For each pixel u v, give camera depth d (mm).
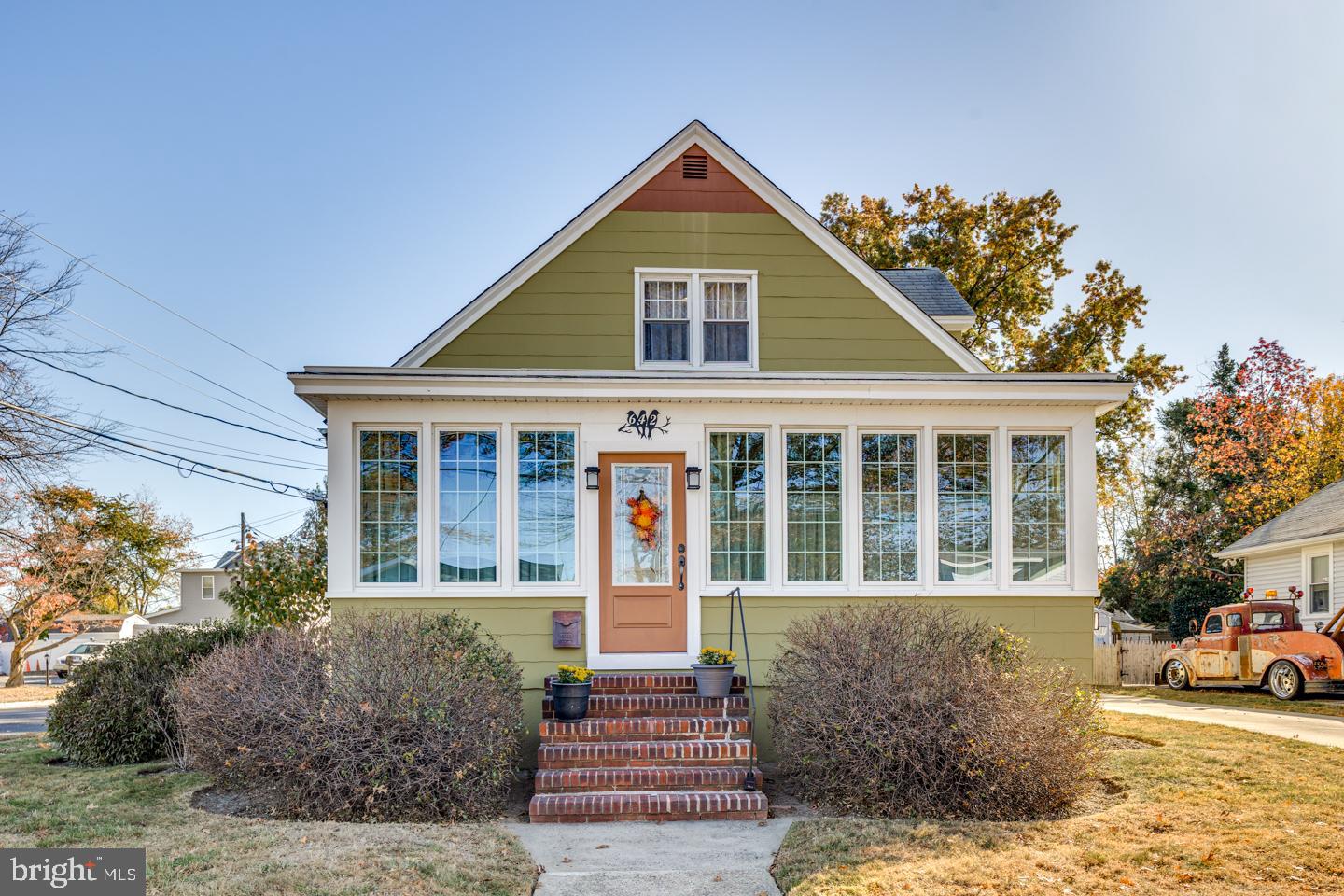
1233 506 31375
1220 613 19781
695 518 11258
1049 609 11469
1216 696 18484
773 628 11219
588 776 8695
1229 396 33500
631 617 11156
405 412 11156
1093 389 11461
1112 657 24094
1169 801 8188
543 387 11031
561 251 12422
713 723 9523
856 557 11375
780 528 11375
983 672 8445
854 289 12633
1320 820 7535
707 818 8297
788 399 11336
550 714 10031
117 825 7566
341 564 10930
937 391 11367
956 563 11492
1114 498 40000
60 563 28656
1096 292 29531
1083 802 8320
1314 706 16188
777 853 7191
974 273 29141
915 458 11586
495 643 10508
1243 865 6473
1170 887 6133
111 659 11195
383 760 8023
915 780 8086
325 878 6203
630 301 12414
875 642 8875
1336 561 21781
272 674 8680
